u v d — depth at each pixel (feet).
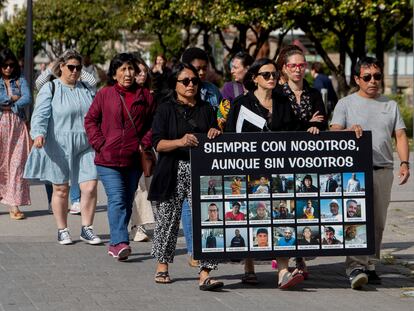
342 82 125.18
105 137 40.09
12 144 50.90
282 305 32.27
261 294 33.99
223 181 33.45
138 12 143.23
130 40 207.51
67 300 32.65
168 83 35.81
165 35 178.50
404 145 35.53
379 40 122.62
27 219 51.31
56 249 42.52
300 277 33.86
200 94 38.42
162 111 35.22
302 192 33.73
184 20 143.84
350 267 35.17
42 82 47.19
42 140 43.19
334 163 33.83
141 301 32.63
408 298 33.60
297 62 35.40
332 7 111.14
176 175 35.17
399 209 54.80
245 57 40.93
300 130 34.88
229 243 33.55
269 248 33.68
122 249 39.63
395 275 37.73
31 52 92.84
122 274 37.32
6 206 56.13
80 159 43.93
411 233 47.26
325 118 35.53
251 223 33.60
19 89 51.01
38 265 38.83
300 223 33.76
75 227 48.55
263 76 34.01
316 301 32.94
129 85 40.22
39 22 186.80
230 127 34.65
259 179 33.58
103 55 207.31
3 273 37.11
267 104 34.45
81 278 36.42
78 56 44.60
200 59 39.83
